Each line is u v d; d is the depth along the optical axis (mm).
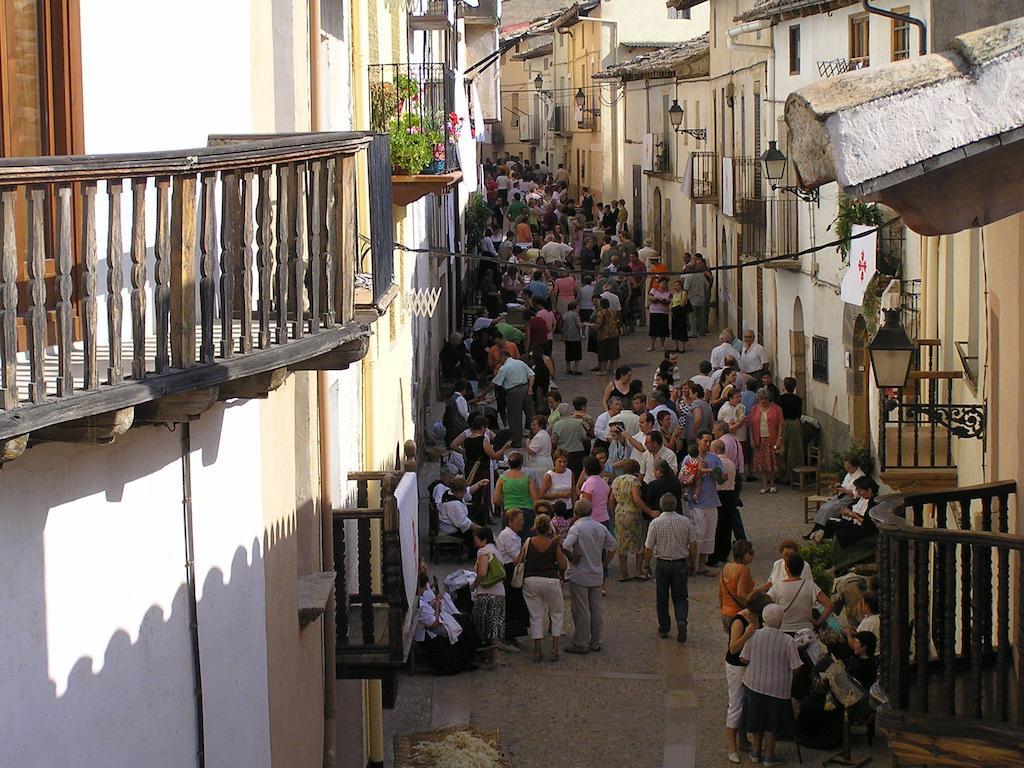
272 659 11969
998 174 7891
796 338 35156
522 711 19703
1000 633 10422
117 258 7402
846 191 7293
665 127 59750
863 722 17781
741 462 26047
